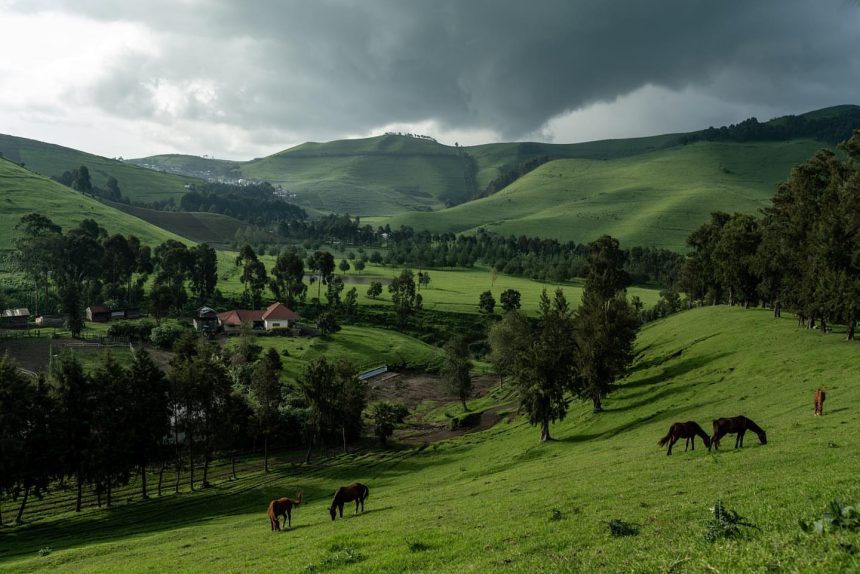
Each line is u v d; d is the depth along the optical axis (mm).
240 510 71062
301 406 128625
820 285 83875
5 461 68938
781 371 74938
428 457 96000
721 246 133625
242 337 170625
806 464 30062
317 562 24438
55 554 47344
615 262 192250
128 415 81125
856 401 49938
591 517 25625
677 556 15562
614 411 86375
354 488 43406
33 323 178500
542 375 80000
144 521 69188
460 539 25156
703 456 40031
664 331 139375
